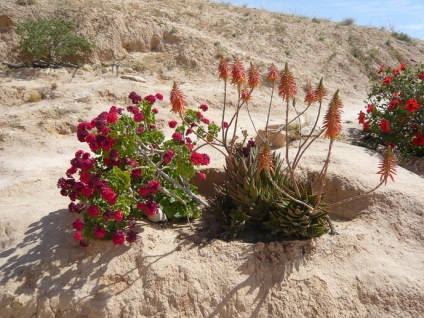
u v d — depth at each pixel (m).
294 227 1.45
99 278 1.31
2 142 2.53
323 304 1.34
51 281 1.30
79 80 3.66
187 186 1.56
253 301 1.32
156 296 1.29
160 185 1.45
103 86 3.37
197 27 5.07
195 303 1.29
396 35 6.76
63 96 3.18
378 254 1.50
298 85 4.48
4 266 1.36
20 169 2.15
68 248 1.40
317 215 1.46
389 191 1.71
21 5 4.35
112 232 1.39
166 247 1.42
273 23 5.76
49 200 1.76
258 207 1.50
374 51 5.80
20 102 3.17
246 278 1.36
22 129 2.66
